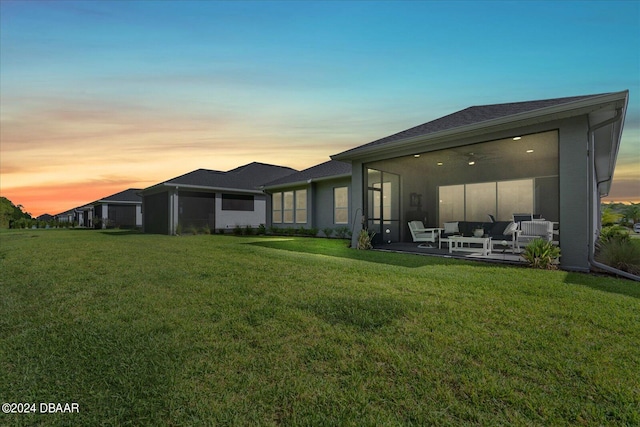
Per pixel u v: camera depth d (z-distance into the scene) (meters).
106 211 32.97
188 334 3.06
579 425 1.80
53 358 2.61
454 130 7.41
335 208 15.47
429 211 14.14
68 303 4.12
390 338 2.90
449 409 1.93
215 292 4.56
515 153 10.48
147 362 2.53
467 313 3.54
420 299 4.07
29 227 36.72
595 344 2.78
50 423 1.84
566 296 4.19
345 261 7.17
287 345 2.80
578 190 6.16
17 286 5.07
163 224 20.08
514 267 6.39
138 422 1.85
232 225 21.14
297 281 5.16
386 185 11.68
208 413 1.91
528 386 2.15
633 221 27.02
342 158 10.30
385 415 1.88
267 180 23.88
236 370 2.39
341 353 2.63
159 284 5.11
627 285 4.91
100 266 6.82
